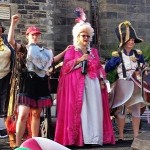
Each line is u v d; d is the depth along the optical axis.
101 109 7.56
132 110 7.95
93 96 7.50
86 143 7.31
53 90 8.16
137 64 7.94
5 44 7.45
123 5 21.42
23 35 18.16
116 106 7.77
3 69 7.36
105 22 21.22
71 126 7.34
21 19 18.19
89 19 20.97
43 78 7.08
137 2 21.61
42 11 18.55
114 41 21.20
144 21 21.66
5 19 17.92
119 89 7.84
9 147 7.66
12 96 7.14
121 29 7.99
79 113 7.40
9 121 7.37
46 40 18.53
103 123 7.66
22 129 7.00
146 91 7.52
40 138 3.15
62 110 7.47
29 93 6.93
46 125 8.01
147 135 4.32
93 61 7.71
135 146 4.23
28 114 7.23
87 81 7.55
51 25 18.62
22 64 7.04
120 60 7.88
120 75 7.88
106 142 7.59
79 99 7.42
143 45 20.30
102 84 7.77
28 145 3.07
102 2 21.25
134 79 7.83
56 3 20.41
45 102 7.07
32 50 6.96
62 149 3.15
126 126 11.02
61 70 7.68
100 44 21.03
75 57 7.62
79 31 7.66
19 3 18.22
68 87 7.50
